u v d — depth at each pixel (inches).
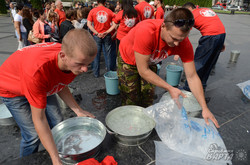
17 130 80.3
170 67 129.9
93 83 129.0
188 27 42.6
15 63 42.4
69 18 149.6
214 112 84.3
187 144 54.6
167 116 58.9
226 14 861.8
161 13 150.6
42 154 55.2
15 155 67.7
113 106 99.9
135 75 76.1
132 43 66.7
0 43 233.0
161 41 54.7
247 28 424.2
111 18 129.3
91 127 62.2
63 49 33.2
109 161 46.9
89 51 31.7
